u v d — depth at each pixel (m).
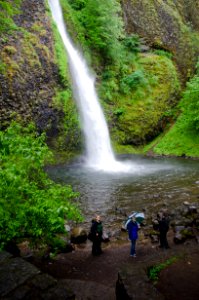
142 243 14.45
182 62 44.81
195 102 35.44
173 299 9.16
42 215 9.64
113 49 38.81
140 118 36.34
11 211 9.59
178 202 18.95
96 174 25.44
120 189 21.61
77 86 33.00
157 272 10.74
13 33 28.19
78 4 40.31
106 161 30.97
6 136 10.48
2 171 9.09
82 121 32.06
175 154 33.09
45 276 6.32
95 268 12.22
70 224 16.38
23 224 9.85
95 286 10.27
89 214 17.70
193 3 50.75
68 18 38.12
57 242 11.68
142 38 43.16
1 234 9.70
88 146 31.86
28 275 6.30
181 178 24.02
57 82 30.62
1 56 26.50
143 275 8.97
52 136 29.19
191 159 31.17
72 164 28.89
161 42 44.09
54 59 30.75
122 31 40.34
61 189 10.93
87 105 33.47
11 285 6.06
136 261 12.58
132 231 13.05
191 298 9.18
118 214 17.70
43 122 28.50
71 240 14.66
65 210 9.75
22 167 9.91
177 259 11.80
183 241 14.06
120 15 41.94
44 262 12.68
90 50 38.62
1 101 25.50
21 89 27.08
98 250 13.43
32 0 31.55
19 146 10.17
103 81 37.28
